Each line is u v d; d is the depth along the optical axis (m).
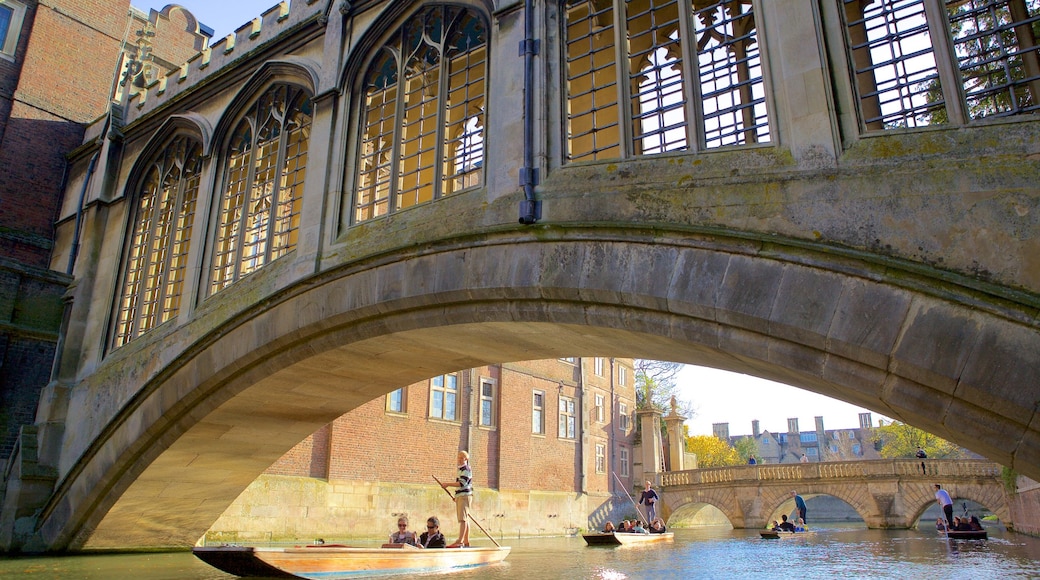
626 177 7.25
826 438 95.06
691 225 6.61
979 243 5.30
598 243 7.15
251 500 16.77
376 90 10.62
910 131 5.87
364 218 11.11
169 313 13.34
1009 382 4.85
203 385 11.06
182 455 12.56
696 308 6.38
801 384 7.02
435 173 9.12
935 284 5.30
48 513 13.08
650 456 37.50
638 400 47.59
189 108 13.43
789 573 12.23
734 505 35.59
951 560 14.79
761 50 6.76
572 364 31.55
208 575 10.33
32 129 16.08
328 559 9.84
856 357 5.55
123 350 12.88
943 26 5.92
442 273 8.32
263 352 10.34
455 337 9.21
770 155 6.46
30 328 13.80
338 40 10.79
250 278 10.86
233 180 12.78
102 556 13.32
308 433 13.47
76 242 14.76
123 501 12.87
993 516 56.69
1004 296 4.99
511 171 8.16
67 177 16.33
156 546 14.84
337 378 11.16
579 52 10.76
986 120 5.56
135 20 21.59
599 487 32.88
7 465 13.14
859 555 16.59
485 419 25.42
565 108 8.13
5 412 13.39
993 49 7.74
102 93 17.50
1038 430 4.80
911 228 5.58
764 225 6.25
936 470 31.80
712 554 17.08
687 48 7.25
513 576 10.99
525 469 26.95
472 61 11.50
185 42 23.47
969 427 5.12
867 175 5.89
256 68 12.29
